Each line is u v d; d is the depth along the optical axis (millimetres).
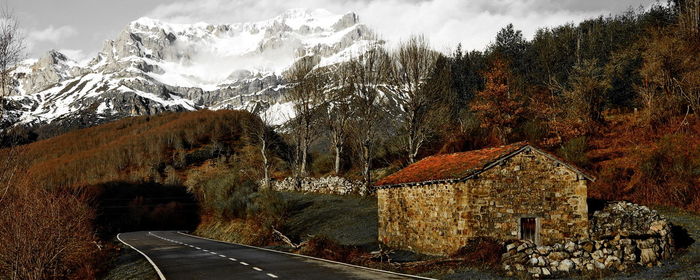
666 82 43500
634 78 53219
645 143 37812
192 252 32344
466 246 21531
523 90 66062
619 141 41406
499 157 22438
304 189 56938
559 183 23297
